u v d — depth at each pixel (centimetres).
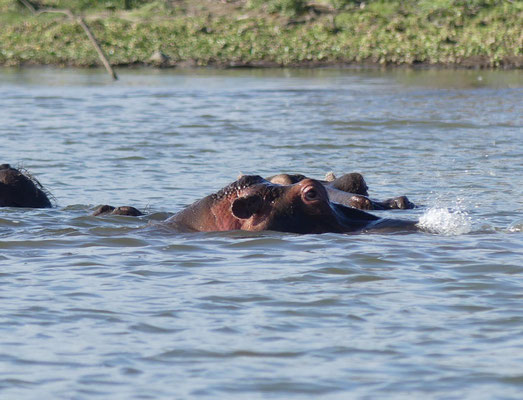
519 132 8525
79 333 2591
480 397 2128
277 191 3819
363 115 9862
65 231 3903
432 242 3678
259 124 9181
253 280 3136
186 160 6888
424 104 10975
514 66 16450
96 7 19975
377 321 2703
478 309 2814
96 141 7919
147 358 2397
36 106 10806
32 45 18012
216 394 2158
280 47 17712
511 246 3628
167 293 2986
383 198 5269
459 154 7188
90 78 14862
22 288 3041
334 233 3800
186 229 3869
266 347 2478
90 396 2147
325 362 2367
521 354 2414
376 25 18150
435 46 17125
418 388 2188
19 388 2194
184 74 15738
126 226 4003
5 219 4128
